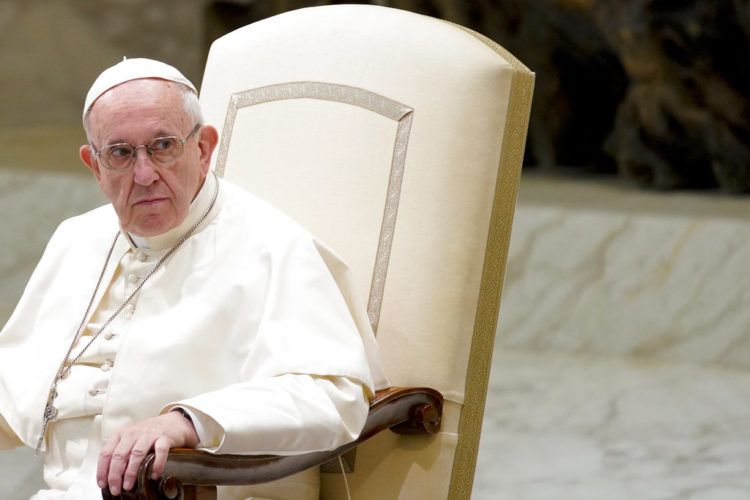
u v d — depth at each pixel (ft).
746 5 74.54
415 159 30.14
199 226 29.19
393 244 30.12
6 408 29.66
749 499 47.85
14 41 117.50
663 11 76.28
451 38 30.42
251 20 101.91
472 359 29.84
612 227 68.18
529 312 69.41
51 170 83.20
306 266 28.09
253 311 27.96
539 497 48.65
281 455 26.09
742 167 78.84
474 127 29.71
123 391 27.89
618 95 88.69
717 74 77.56
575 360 67.51
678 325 66.95
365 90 31.14
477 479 50.90
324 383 26.45
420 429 29.04
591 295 68.39
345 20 32.07
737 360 65.92
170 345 27.94
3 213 79.46
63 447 28.89
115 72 27.27
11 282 78.28
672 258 67.00
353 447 28.48
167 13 120.06
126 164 26.86
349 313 28.12
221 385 27.99
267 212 29.48
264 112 32.76
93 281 30.30
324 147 31.45
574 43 85.66
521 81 29.86
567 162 92.38
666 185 80.69
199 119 27.86
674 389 62.39
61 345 29.73
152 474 23.44
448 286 29.58
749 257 65.57
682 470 51.60
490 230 29.76
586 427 57.31
